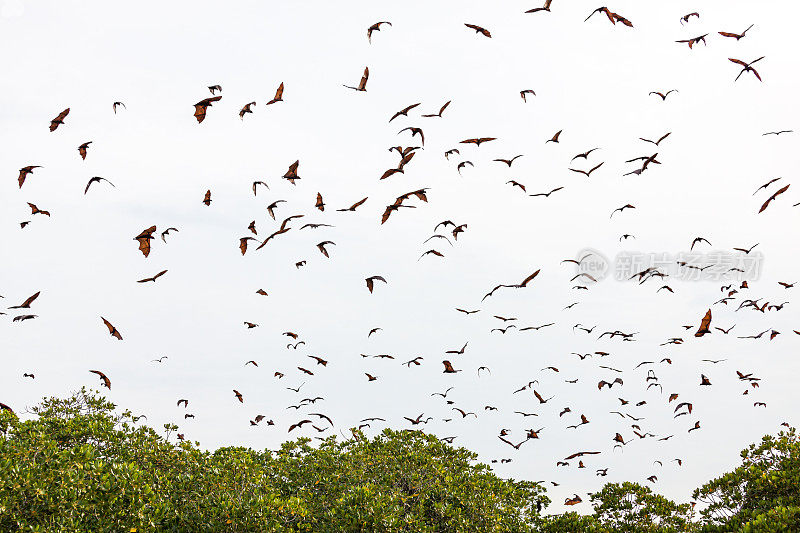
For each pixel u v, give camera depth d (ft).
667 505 77.10
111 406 74.38
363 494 65.16
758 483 68.08
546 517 81.71
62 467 53.01
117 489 53.52
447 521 71.51
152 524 52.37
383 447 84.07
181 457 67.56
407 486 76.79
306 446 84.17
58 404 73.00
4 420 61.77
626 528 75.77
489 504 75.46
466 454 86.48
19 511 47.91
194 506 59.06
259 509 58.39
